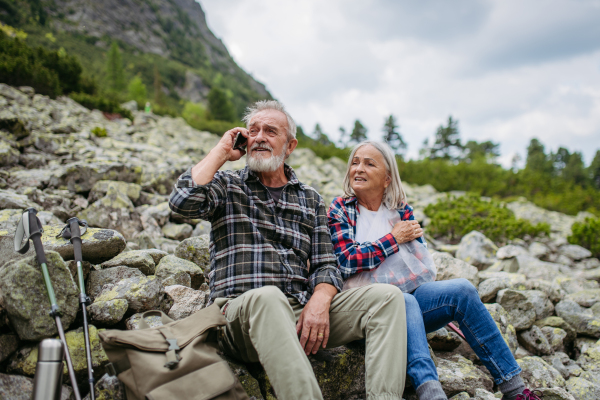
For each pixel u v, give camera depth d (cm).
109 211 461
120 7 11706
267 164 217
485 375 245
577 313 347
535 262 492
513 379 193
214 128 2256
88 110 1387
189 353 150
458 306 202
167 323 172
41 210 407
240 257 199
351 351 215
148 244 388
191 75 9875
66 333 182
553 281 468
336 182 1053
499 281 347
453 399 223
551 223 1212
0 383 164
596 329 329
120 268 234
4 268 180
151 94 7494
